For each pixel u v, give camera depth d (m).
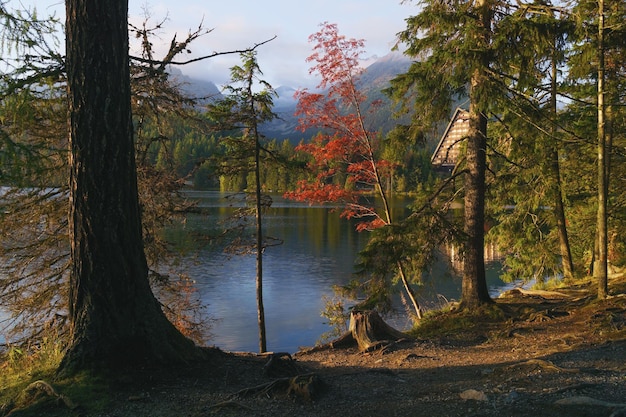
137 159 10.05
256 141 12.38
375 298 9.62
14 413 4.09
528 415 3.82
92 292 4.95
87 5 4.87
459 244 10.00
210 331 16.94
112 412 4.18
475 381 5.27
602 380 4.59
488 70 9.03
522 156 12.06
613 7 9.43
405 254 9.64
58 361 5.05
